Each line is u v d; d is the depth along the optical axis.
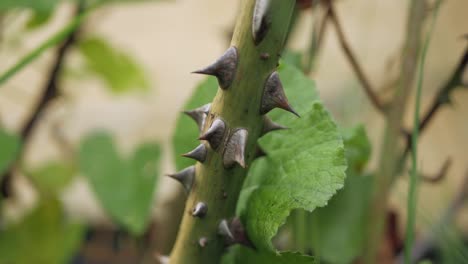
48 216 0.54
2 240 0.53
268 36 0.30
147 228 0.50
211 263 0.32
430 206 0.51
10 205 0.60
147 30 0.98
